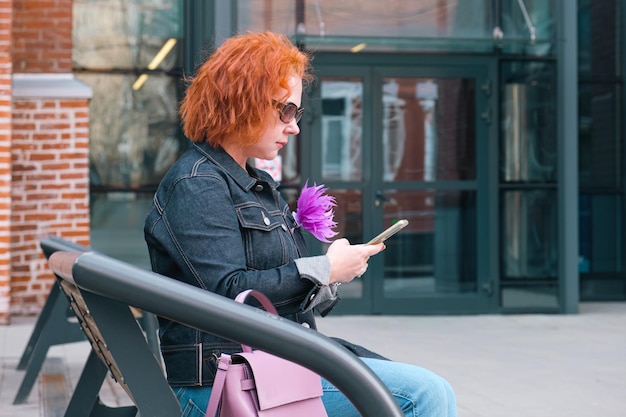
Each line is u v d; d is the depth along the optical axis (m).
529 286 11.87
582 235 13.18
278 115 2.46
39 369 6.10
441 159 11.80
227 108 2.43
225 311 1.79
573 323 10.97
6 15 10.49
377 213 11.69
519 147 11.88
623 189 13.12
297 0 11.26
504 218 11.87
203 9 11.36
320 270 2.35
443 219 11.81
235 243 2.35
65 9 11.23
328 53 11.57
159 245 2.40
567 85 11.84
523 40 11.46
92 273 1.78
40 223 11.09
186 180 2.39
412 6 11.42
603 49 13.07
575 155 11.88
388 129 11.71
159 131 11.52
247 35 2.51
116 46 11.45
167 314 1.79
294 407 2.13
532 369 7.80
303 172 11.56
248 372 2.13
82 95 11.09
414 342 9.33
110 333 1.85
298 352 1.77
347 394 1.78
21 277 11.05
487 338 9.66
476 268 11.82
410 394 2.34
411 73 11.72
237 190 2.43
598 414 6.09
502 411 6.14
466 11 11.50
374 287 11.69
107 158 11.44
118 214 11.44
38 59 11.16
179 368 2.35
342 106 11.62
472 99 11.83
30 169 11.07
